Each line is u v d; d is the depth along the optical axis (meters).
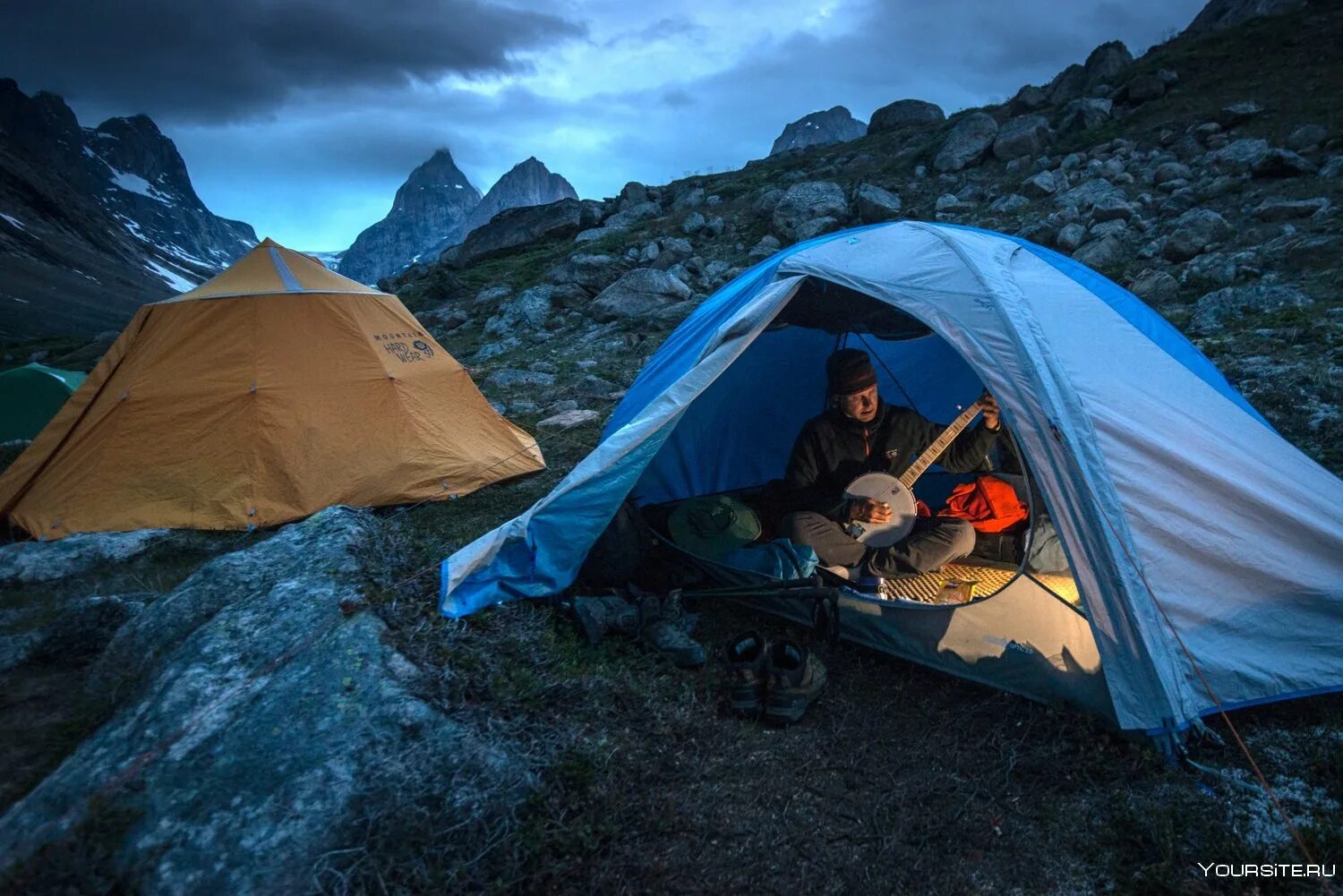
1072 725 3.21
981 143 15.96
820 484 4.66
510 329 14.10
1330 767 2.92
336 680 3.00
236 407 5.73
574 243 19.00
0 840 2.52
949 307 3.62
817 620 4.04
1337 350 6.67
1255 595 3.33
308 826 2.49
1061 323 3.73
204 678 3.08
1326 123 12.38
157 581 4.79
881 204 14.55
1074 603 3.25
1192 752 3.05
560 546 3.87
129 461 5.66
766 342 5.36
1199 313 8.34
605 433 5.26
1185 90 15.68
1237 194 11.12
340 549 4.01
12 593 4.71
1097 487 3.20
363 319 6.32
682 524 4.52
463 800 2.62
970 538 4.09
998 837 2.72
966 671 3.59
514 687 3.16
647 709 3.30
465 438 6.52
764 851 2.66
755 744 3.21
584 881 2.51
